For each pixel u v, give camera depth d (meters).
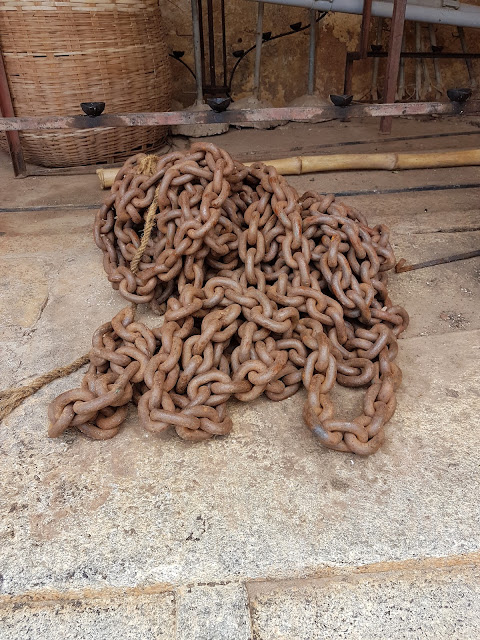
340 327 2.03
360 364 1.98
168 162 2.35
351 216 2.51
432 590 1.40
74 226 3.35
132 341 1.99
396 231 3.21
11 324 2.41
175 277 2.38
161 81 4.47
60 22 3.71
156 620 1.34
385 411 1.77
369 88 6.14
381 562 1.42
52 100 3.96
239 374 1.83
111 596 1.40
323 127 5.60
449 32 6.08
